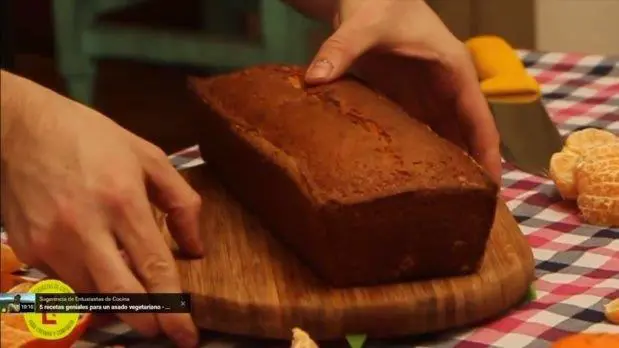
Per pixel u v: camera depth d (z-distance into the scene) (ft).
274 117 3.83
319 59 3.95
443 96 4.19
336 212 3.38
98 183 3.23
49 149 3.25
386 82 4.27
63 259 3.26
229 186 4.06
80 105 3.36
